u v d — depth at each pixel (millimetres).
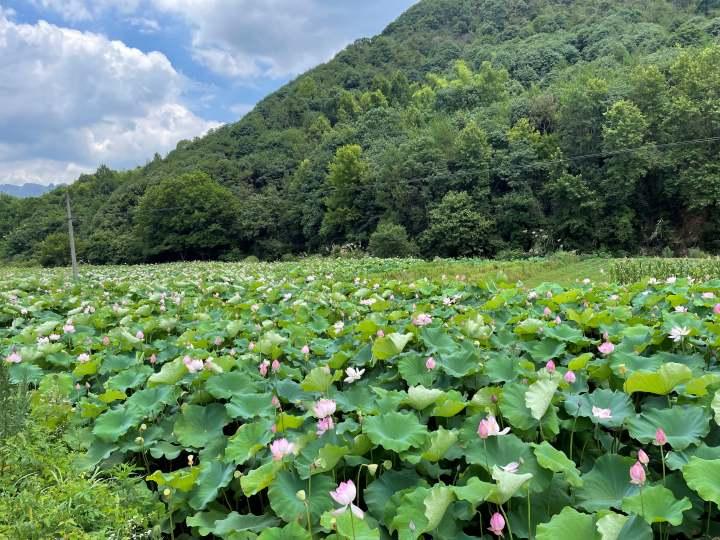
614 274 19406
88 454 3756
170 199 60469
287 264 29516
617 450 3289
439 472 3010
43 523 2756
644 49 60344
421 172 46156
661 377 3311
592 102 40625
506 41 88375
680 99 37125
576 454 3408
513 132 46500
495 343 5273
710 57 39250
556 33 80250
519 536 2523
